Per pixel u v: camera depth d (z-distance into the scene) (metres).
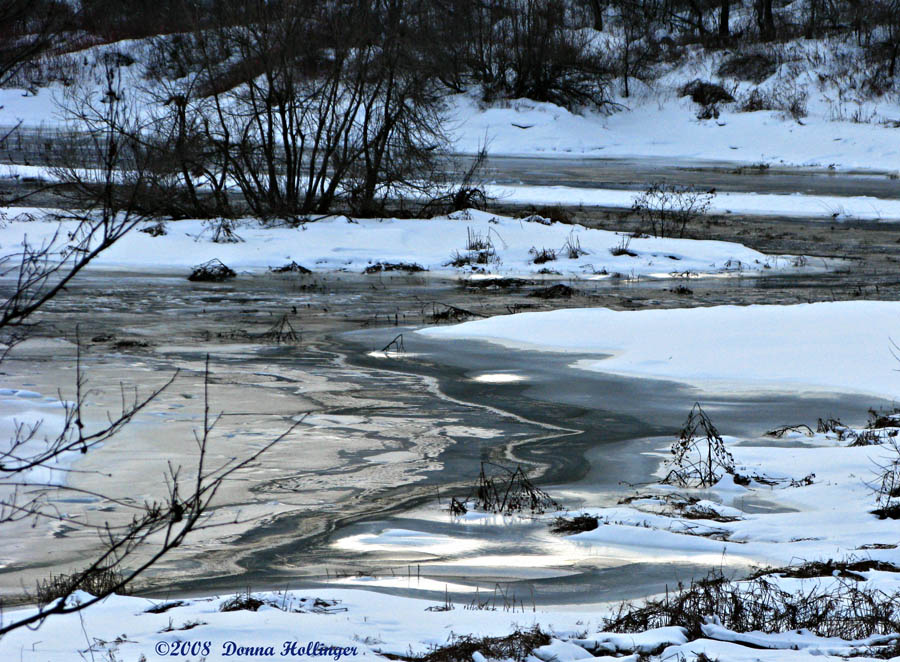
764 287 40.69
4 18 6.29
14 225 46.78
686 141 95.62
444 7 94.81
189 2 50.88
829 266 45.97
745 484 16.28
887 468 16.14
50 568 12.52
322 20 52.06
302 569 12.48
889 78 98.56
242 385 23.59
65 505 14.95
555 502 15.50
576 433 19.94
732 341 26.92
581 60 101.69
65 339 28.91
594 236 50.66
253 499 15.65
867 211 63.44
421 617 9.77
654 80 104.69
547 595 11.20
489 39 101.38
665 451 18.61
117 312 33.91
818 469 16.75
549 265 45.75
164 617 9.54
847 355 25.23
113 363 25.64
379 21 52.53
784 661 8.34
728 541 13.36
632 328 29.00
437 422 20.64
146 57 85.50
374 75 51.94
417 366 25.98
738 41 110.06
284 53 50.78
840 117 95.00
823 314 28.67
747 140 94.00
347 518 14.73
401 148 52.94
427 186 54.47
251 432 19.50
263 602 10.26
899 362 24.53
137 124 45.09
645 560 12.55
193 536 13.83
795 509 14.92
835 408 21.45
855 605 10.05
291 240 48.28
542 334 29.34
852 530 13.31
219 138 55.31
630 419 20.98
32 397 21.31
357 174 53.62
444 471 17.34
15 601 10.96
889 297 37.56
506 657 8.48
